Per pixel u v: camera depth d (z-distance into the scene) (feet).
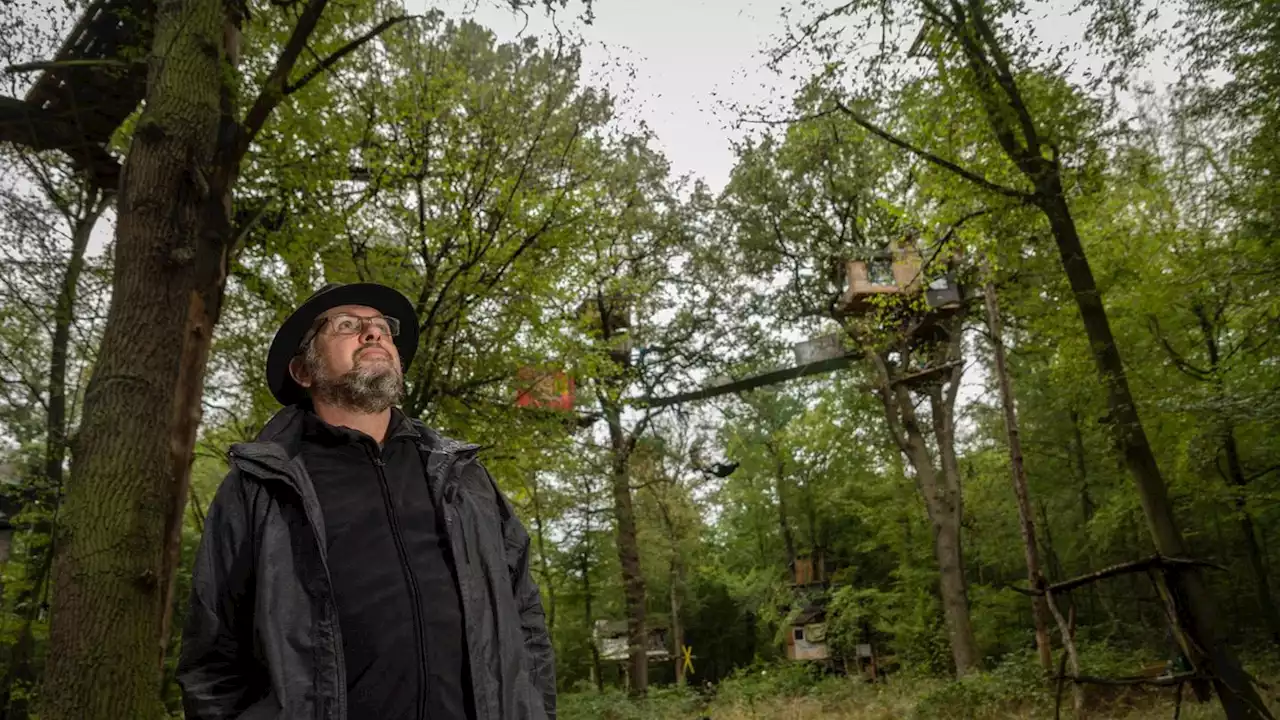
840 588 88.99
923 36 32.32
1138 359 44.78
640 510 95.71
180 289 16.89
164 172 17.16
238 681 5.91
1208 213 39.91
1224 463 58.23
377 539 6.10
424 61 39.73
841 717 51.03
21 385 36.04
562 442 45.42
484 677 5.98
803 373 73.10
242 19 25.05
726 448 88.38
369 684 5.62
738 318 75.56
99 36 25.38
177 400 20.45
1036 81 32.63
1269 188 34.22
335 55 23.24
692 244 74.02
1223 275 35.24
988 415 82.38
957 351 66.95
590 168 44.52
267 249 34.19
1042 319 45.03
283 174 32.55
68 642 14.40
